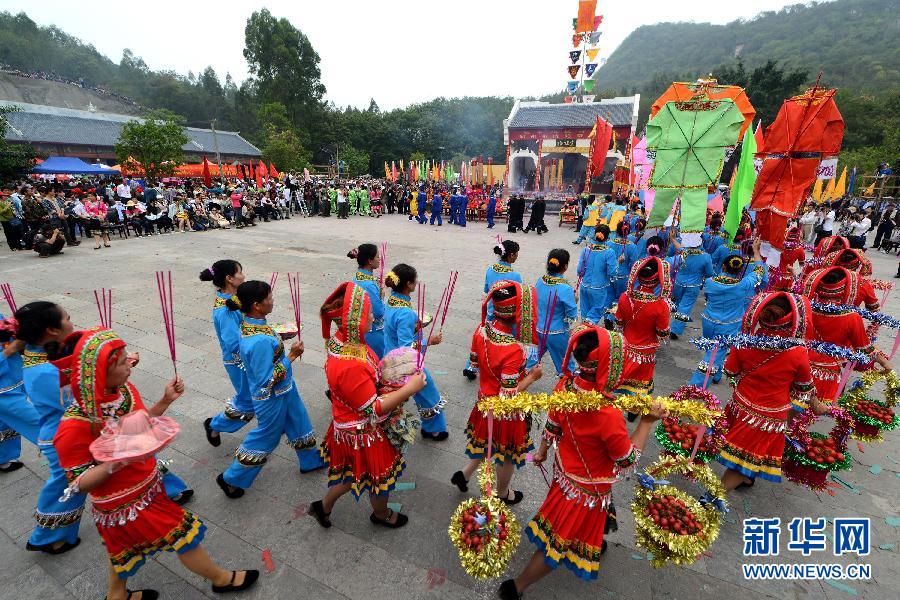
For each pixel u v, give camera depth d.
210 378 5.66
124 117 46.50
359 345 2.79
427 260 13.09
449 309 8.62
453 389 5.59
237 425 4.11
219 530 3.38
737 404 3.59
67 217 14.01
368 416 2.79
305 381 5.68
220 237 16.50
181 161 25.28
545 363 6.40
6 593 2.85
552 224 23.64
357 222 22.70
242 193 19.89
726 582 3.06
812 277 4.49
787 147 4.60
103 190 18.56
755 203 4.95
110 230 15.43
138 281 9.95
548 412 2.75
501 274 5.26
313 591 2.93
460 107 70.12
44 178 25.91
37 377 2.76
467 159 67.06
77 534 3.21
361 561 3.15
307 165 44.69
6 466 3.96
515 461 3.42
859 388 4.41
